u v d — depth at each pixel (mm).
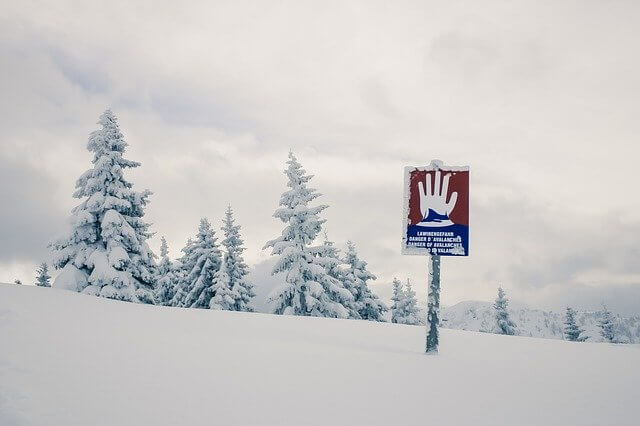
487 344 9617
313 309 32281
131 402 4117
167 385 4656
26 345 5727
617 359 8227
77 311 9047
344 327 11164
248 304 41188
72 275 26062
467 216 8805
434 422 4051
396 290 48562
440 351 8250
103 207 27062
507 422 4137
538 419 4270
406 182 9164
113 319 8648
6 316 7328
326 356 6688
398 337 9961
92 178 27875
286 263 32750
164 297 46312
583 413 4523
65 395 4180
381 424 3938
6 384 4332
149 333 7426
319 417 4035
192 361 5707
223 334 8297
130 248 28000
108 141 28438
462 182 8953
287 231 32531
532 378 6105
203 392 4523
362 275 42594
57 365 5035
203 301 40562
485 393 5109
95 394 4254
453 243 8680
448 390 5156
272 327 10227
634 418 4426
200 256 41531
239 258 42250
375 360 6664
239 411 4070
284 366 5816
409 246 8797
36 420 3625
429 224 8875
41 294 10750
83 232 27141
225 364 5691
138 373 4988
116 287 26766
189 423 3730
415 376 5766
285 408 4219
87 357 5453
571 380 6105
